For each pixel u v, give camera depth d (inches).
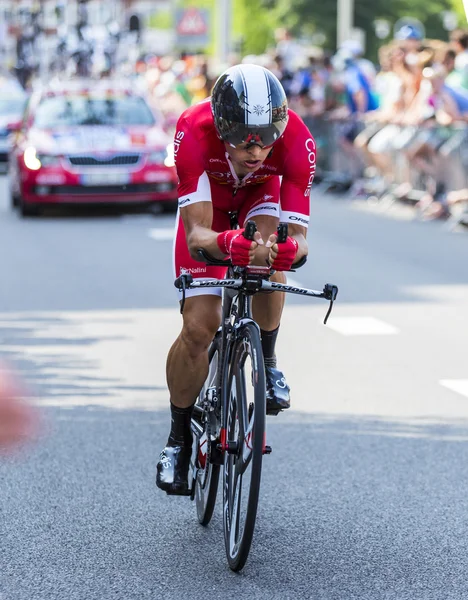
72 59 2790.4
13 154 1398.9
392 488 431.8
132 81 2544.3
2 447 477.4
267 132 342.0
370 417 525.7
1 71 3447.3
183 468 391.2
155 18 6284.5
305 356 643.5
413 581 344.2
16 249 1075.9
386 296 824.3
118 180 1315.2
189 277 349.7
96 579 346.6
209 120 365.1
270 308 382.9
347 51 1569.9
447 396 559.5
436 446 482.9
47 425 512.4
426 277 907.4
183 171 369.4
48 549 371.9
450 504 414.3
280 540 378.6
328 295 352.5
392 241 1123.3
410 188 1349.7
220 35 2529.5
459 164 1218.0
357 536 382.3
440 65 1206.9
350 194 1536.7
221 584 342.3
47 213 1402.6
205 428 388.8
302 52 1968.5
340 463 461.4
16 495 424.8
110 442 489.4
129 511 408.8
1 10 3440.0
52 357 639.8
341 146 1560.0
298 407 542.3
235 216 398.6
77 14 2832.2
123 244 1106.1
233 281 350.3
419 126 1284.4
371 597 331.6
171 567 356.2
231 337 366.6
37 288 861.2
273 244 343.0
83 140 1333.7
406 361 630.5
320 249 1067.3
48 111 1387.8
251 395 345.4
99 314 761.0
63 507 412.2
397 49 1316.4
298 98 1694.1
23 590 338.3
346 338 689.0
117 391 570.3
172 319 743.1
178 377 385.1
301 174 371.6
